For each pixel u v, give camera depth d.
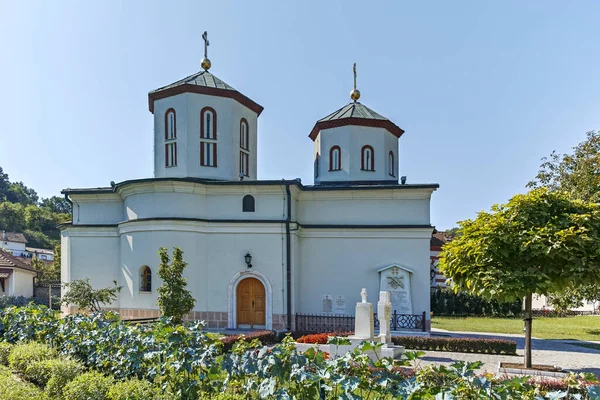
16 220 85.19
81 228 23.30
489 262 11.85
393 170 26.61
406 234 21.92
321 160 25.97
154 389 7.77
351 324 20.77
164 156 23.25
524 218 11.78
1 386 8.05
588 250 11.12
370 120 25.47
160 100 23.61
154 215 20.94
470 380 5.54
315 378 6.09
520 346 18.56
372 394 7.03
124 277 21.55
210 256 21.08
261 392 6.30
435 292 36.75
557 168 28.59
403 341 17.41
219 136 23.19
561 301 24.62
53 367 8.70
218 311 20.77
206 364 7.47
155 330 8.84
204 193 21.56
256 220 21.03
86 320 11.10
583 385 5.82
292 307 20.69
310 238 22.55
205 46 25.70
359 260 22.12
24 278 37.75
